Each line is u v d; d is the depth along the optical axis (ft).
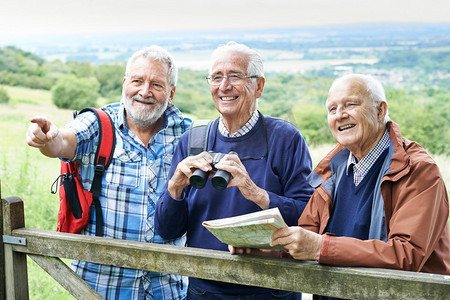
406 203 6.32
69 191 8.73
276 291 8.04
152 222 8.86
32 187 24.06
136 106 8.95
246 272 6.70
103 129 8.87
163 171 9.12
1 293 8.34
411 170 6.40
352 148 7.00
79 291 7.84
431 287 5.80
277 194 8.01
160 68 9.06
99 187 8.80
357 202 6.96
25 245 8.05
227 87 7.95
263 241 6.33
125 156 8.91
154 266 7.22
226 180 7.04
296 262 6.46
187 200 8.27
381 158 6.89
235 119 8.14
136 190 8.84
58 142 8.19
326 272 6.26
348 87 6.93
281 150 8.07
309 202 7.55
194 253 6.97
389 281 5.96
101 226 8.76
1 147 29.94
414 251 6.09
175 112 9.53
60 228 8.92
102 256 7.54
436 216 6.31
